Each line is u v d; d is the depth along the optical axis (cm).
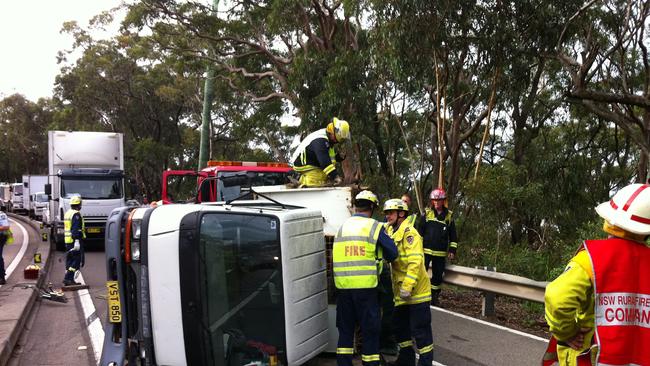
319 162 625
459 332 705
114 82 3434
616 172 1884
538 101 1762
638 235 271
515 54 1096
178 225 414
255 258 431
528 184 1219
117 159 1861
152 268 415
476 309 857
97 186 1730
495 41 1068
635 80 1809
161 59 3288
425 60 1127
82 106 3656
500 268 1050
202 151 1981
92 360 616
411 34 1048
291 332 436
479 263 1125
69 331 745
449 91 1388
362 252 471
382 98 1545
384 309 579
